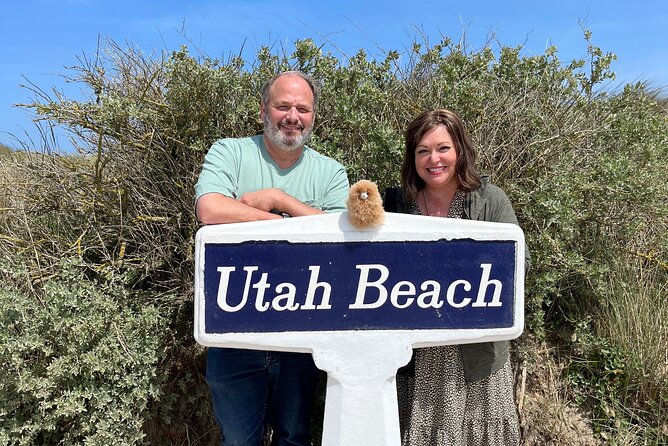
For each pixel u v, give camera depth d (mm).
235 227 1825
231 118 3178
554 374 3266
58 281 2893
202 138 3236
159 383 2787
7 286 2902
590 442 3029
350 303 1851
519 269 1874
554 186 3066
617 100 4016
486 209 2336
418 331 1858
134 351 2678
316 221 1847
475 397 2318
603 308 3318
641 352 3127
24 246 3273
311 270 1840
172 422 3037
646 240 3641
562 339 3408
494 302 1874
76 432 2596
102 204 3197
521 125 3521
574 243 3416
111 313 2746
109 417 2582
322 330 1843
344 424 1837
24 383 2506
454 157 2328
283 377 2383
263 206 2227
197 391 3090
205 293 1813
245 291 1824
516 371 3182
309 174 2475
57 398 2568
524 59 4027
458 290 1866
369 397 1844
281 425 2447
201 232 1810
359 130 3322
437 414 2316
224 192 2277
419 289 1860
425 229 1854
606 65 3936
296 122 2336
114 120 3117
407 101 3625
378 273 1854
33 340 2562
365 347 1848
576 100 3895
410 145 2412
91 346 2680
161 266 3279
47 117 3193
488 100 3533
